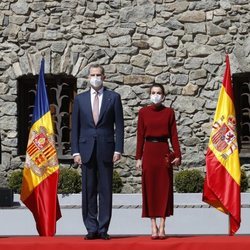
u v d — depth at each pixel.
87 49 31.53
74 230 26.80
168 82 31.48
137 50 31.55
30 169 22.83
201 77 31.38
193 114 31.38
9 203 29.91
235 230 22.00
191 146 31.31
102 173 20.70
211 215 28.00
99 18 31.59
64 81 31.77
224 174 22.17
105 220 20.58
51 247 19.81
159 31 31.53
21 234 25.58
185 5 31.47
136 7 31.55
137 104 31.47
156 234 20.50
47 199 22.56
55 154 22.88
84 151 20.80
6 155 31.53
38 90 23.34
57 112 31.62
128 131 31.38
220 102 22.48
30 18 31.73
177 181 30.39
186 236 21.41
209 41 31.41
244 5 31.28
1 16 31.78
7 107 31.61
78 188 30.52
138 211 28.66
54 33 31.59
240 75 31.39
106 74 31.56
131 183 31.17
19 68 31.64
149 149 21.06
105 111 20.88
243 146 31.30
